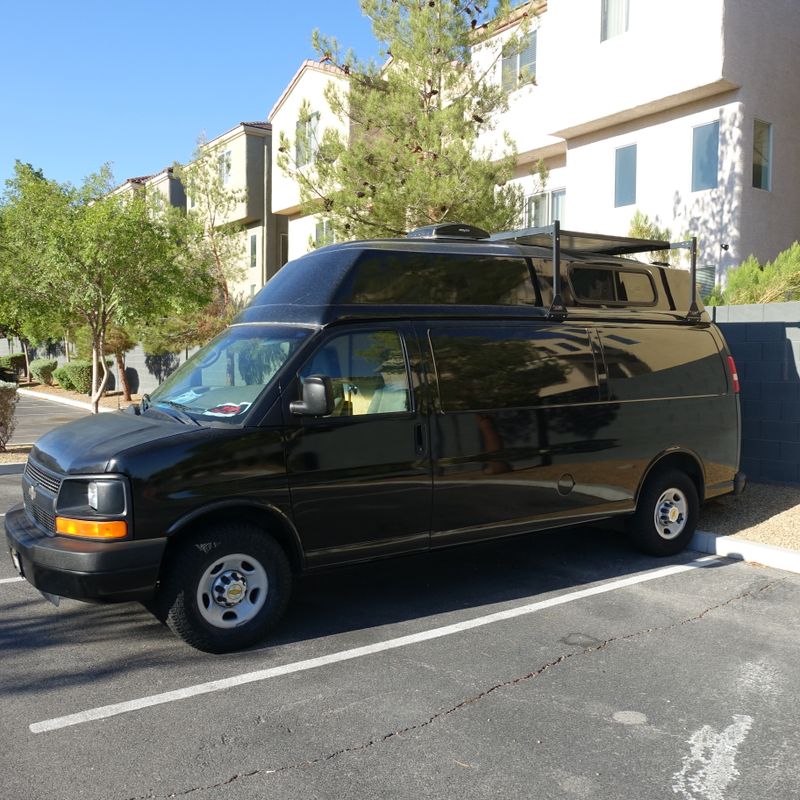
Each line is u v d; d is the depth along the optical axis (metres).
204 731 3.85
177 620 4.67
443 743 3.74
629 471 6.54
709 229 14.74
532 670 4.58
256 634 4.88
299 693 4.28
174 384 5.74
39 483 5.03
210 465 4.70
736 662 4.69
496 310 5.95
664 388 6.81
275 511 4.90
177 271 15.36
